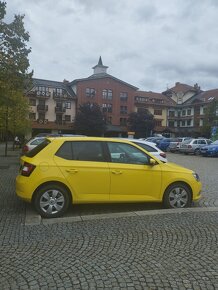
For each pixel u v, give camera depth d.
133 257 4.49
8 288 3.63
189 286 3.71
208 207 7.52
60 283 3.75
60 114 69.81
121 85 74.62
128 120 71.19
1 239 5.21
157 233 5.52
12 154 24.55
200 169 16.31
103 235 5.41
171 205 7.41
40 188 6.72
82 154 7.01
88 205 7.77
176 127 83.31
